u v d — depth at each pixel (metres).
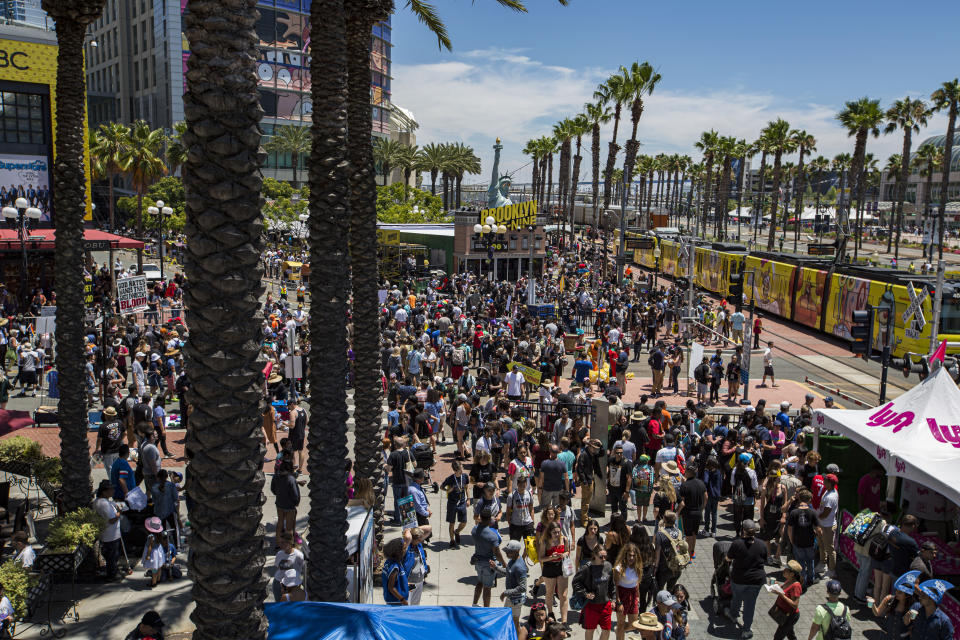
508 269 53.94
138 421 15.21
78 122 11.53
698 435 15.21
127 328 26.64
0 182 36.69
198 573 4.42
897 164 116.12
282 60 114.50
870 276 33.84
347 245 9.52
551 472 12.54
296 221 59.91
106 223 96.25
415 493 12.44
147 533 11.66
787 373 30.20
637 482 13.24
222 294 4.23
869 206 139.62
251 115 4.27
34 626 9.52
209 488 4.31
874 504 12.12
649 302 40.28
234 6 4.17
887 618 9.71
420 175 104.75
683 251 46.34
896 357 30.14
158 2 105.69
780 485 12.39
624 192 45.16
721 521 14.27
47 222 38.12
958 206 120.75
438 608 6.59
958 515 11.66
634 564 9.57
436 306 33.66
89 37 127.75
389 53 135.25
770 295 44.47
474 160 102.50
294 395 20.34
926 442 11.10
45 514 13.27
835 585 8.88
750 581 9.91
